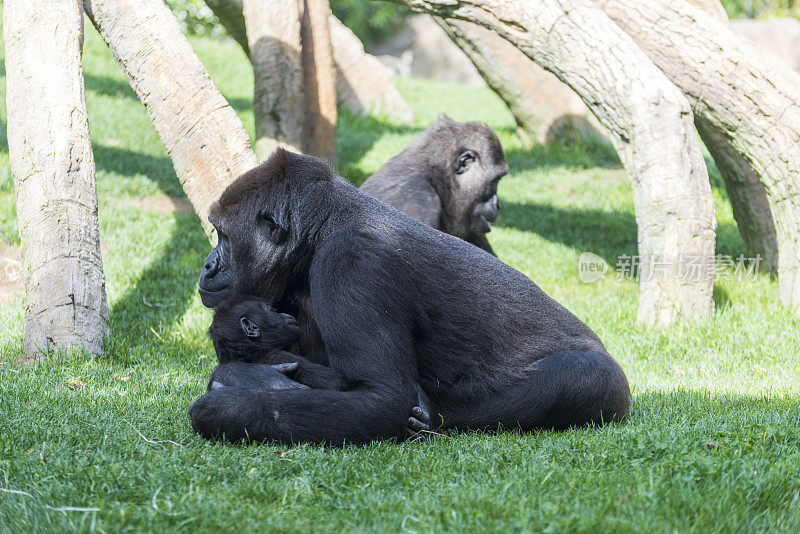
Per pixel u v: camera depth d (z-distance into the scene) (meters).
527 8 14.22
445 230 13.20
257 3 19.84
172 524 4.89
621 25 15.27
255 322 7.46
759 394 9.72
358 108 30.47
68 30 12.16
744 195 18.16
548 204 22.94
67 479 5.71
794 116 14.65
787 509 5.22
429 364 7.40
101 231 17.61
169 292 15.26
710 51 14.88
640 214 14.30
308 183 7.32
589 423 7.46
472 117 32.22
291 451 6.38
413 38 61.62
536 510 5.06
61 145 11.39
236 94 30.70
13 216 17.06
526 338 7.50
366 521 4.99
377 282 6.89
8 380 9.23
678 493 5.32
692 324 13.78
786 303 15.25
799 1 52.62
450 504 5.21
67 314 10.73
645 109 13.87
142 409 8.17
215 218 7.55
